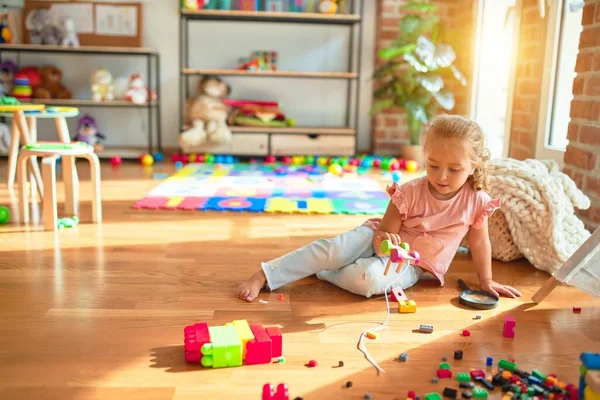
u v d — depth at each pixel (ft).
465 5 13.16
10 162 9.49
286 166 12.57
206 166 12.37
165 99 14.34
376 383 3.66
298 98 14.66
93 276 5.53
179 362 3.88
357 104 13.66
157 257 6.16
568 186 6.19
